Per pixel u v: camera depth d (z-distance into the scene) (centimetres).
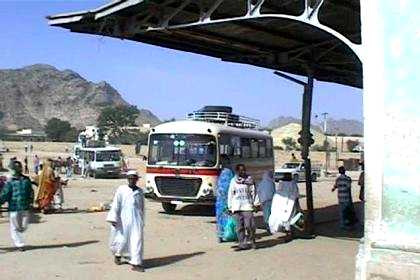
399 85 798
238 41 1374
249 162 2214
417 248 764
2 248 1298
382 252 789
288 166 4656
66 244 1365
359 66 1644
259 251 1288
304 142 1546
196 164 1959
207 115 2200
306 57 1536
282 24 1240
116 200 1098
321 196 3066
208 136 1966
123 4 1123
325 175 5812
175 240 1455
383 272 784
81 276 1024
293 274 1048
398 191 793
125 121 15025
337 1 1080
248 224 1314
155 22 1198
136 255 1080
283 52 1502
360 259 812
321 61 1623
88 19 1182
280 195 1441
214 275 1043
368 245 808
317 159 8844
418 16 789
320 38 1393
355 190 3709
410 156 787
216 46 1409
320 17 1199
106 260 1169
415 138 784
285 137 12425
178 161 1986
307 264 1138
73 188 3341
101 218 1888
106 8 1148
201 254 1253
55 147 11900
